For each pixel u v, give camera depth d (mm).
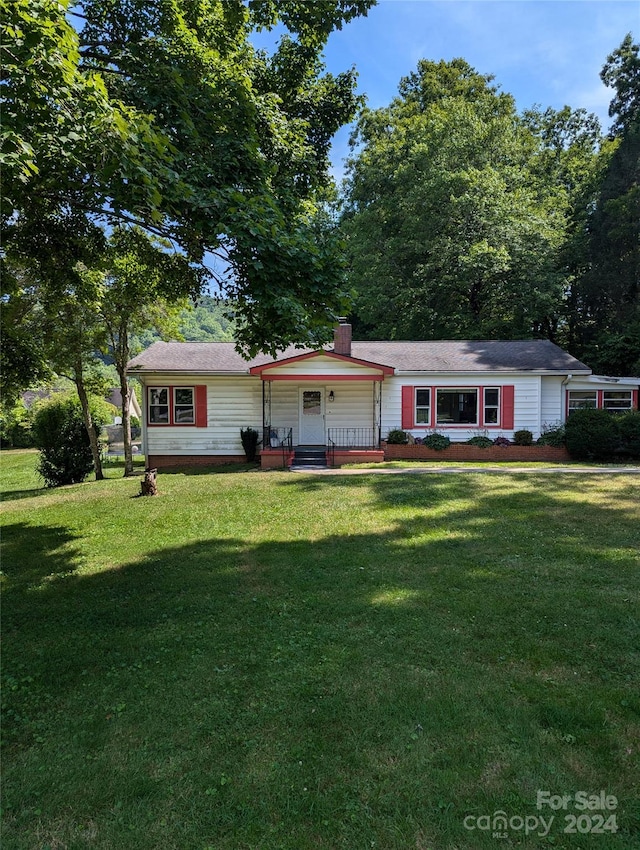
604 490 10461
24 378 11234
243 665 3691
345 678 3467
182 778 2547
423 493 10328
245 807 2338
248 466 16203
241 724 2988
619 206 22141
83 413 16266
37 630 4449
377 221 27547
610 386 17328
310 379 16531
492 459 16281
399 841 2135
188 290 8148
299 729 2930
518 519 8055
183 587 5410
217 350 19062
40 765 2674
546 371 16875
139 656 3898
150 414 17438
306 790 2439
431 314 25578
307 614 4582
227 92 6203
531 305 23688
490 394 17359
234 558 6383
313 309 5758
